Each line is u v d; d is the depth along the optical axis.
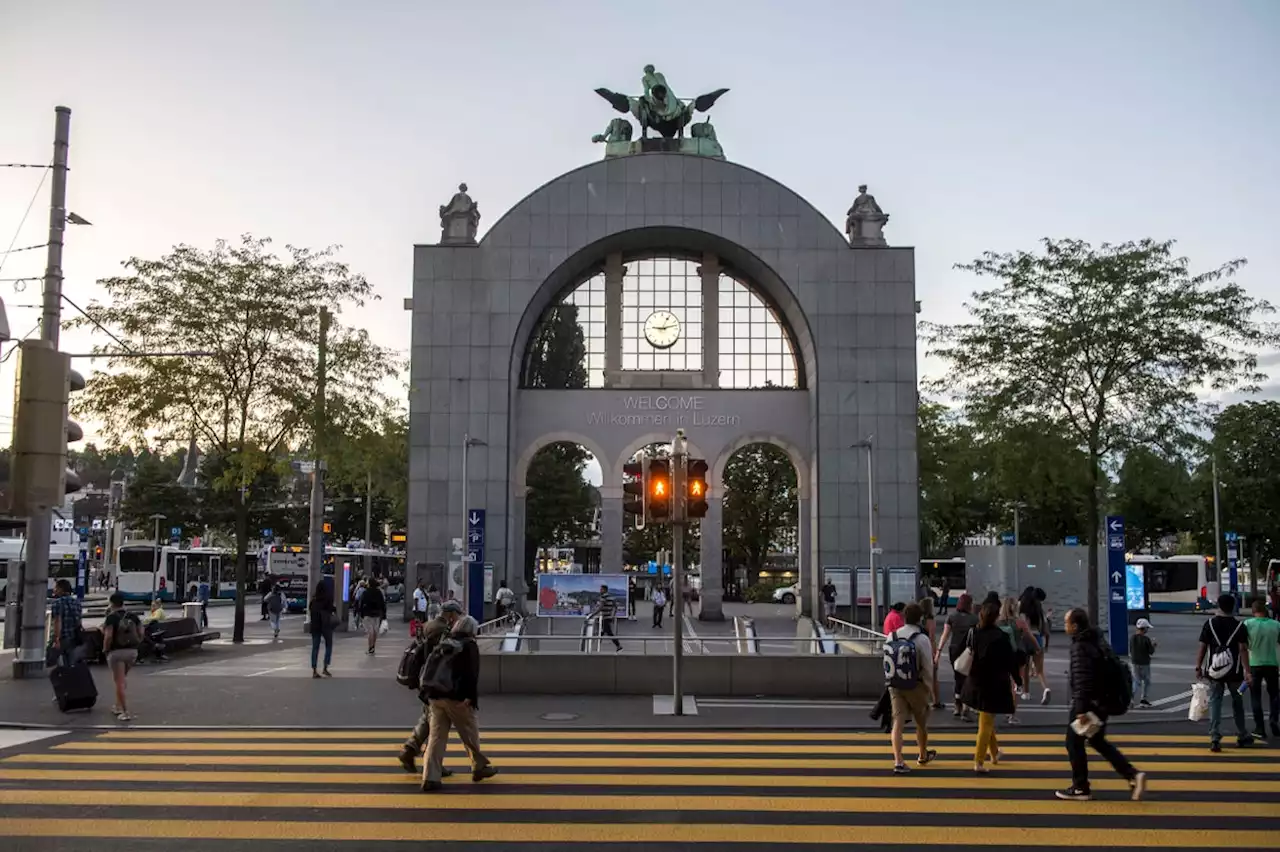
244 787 10.71
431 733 10.70
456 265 41.91
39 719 15.07
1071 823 9.34
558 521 68.56
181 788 10.66
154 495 66.00
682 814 9.61
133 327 26.86
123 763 11.97
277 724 14.74
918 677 11.66
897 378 41.50
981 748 11.56
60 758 12.27
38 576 19.80
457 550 38.38
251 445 27.94
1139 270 26.91
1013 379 28.09
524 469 42.50
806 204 42.34
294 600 50.62
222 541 76.38
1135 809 9.87
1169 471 26.77
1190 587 58.06
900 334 41.78
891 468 41.03
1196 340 26.23
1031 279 27.86
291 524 67.38
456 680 10.73
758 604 60.94
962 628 16.22
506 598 35.84
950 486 36.44
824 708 16.72
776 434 42.88
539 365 43.72
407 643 29.58
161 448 28.31
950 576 61.88
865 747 13.21
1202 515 62.28
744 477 67.12
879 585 39.91
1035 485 28.55
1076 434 27.56
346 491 73.62
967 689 11.84
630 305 44.12
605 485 42.28
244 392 27.84
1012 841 8.76
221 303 27.50
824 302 41.97
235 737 13.77
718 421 42.88
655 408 42.91
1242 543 67.75
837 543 40.66
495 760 12.23
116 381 26.75
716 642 18.84
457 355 41.34
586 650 19.56
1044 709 16.58
